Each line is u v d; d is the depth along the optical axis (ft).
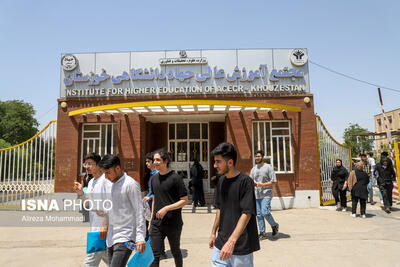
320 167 33.81
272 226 19.98
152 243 11.56
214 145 38.60
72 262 15.17
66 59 34.50
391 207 30.17
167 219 11.80
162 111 32.22
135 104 28.12
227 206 8.64
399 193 34.06
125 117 33.50
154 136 39.29
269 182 19.62
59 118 33.58
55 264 14.88
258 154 20.18
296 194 31.89
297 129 33.01
